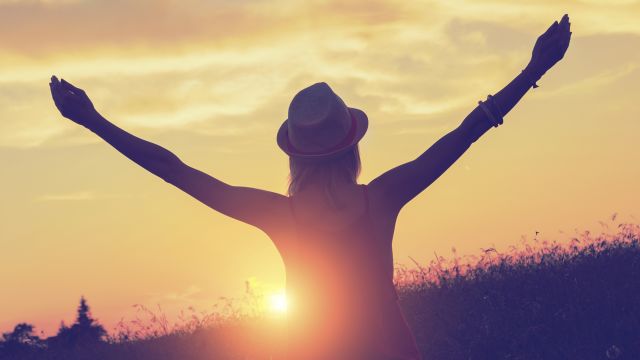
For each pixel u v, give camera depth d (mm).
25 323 12836
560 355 7074
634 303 7793
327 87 2689
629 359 6781
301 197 2611
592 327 7312
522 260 10422
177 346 10367
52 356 12031
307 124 2582
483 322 7914
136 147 2590
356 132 2629
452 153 2521
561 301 8203
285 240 2600
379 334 2500
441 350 7586
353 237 2533
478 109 2506
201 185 2617
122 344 11523
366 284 2518
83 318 12812
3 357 12469
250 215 2617
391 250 2580
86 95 2584
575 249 10273
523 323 7758
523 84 2482
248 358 8914
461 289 9414
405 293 9898
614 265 9258
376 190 2564
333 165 2605
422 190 2561
